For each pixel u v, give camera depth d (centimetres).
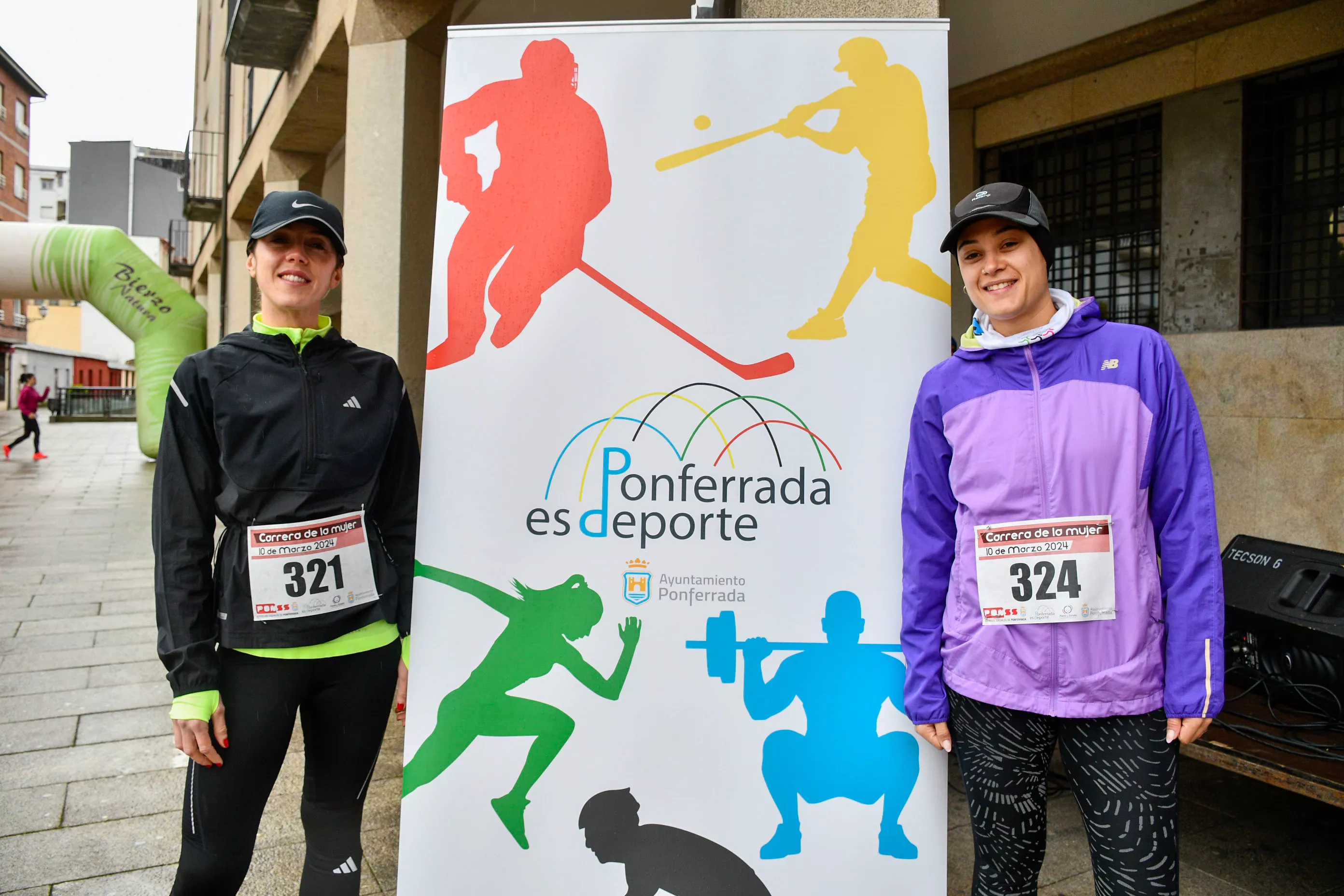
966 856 263
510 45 203
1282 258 386
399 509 204
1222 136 398
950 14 419
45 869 255
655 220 198
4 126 4606
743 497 195
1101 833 159
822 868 192
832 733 193
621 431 197
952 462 174
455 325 201
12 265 1233
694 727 194
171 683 170
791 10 259
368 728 188
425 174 486
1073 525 161
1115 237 447
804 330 196
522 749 196
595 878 194
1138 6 395
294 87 760
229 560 177
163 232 5009
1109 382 162
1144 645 159
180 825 283
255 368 179
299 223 181
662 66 199
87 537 835
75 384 4950
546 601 197
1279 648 277
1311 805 299
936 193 197
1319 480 362
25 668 444
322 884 187
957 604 174
